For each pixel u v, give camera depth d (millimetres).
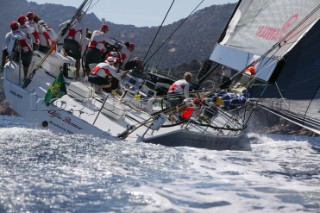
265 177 28219
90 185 21688
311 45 49031
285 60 50219
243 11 54094
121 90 49219
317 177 29688
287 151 46344
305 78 49125
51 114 39906
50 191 20203
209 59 56125
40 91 43406
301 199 22438
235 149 44688
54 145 32500
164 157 31547
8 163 25516
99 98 44250
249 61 51844
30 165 25312
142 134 39219
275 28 50875
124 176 24203
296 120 48594
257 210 20109
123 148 33625
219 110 49250
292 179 28328
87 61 50562
